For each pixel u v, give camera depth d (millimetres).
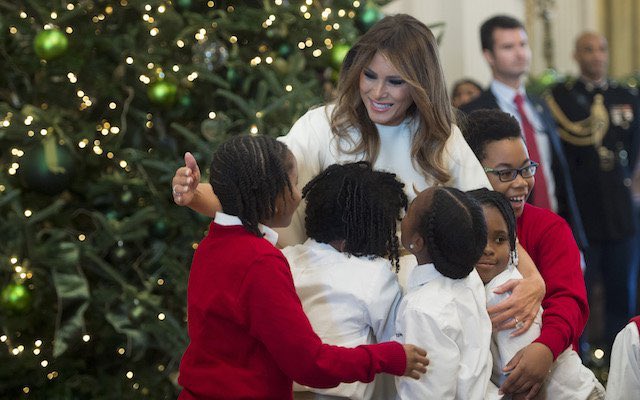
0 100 4770
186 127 4898
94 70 4695
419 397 2439
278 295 2357
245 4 5035
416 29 2848
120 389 4578
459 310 2504
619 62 10039
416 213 2535
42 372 4496
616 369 2586
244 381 2396
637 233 6586
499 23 5477
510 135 2982
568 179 5570
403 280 2771
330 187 2631
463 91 6207
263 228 2486
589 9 9609
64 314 4527
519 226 2994
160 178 4516
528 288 2682
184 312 4672
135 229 4418
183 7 4766
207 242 2500
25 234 4312
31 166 4266
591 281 6344
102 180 4516
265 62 4844
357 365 2354
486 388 2512
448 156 2912
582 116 6422
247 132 4449
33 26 4566
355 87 2920
